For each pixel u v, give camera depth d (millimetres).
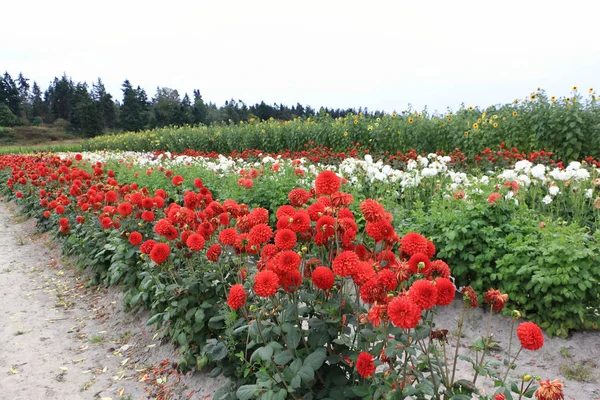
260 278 2016
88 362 3771
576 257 3320
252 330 2260
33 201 9711
